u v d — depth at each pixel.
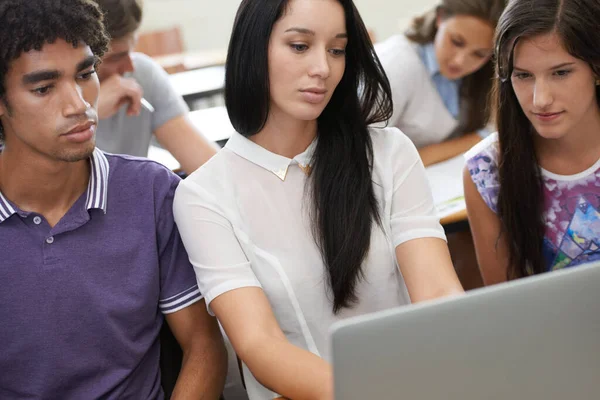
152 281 1.38
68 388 1.34
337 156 1.37
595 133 1.52
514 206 1.61
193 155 2.38
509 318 0.83
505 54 1.44
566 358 0.86
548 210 1.61
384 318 0.80
